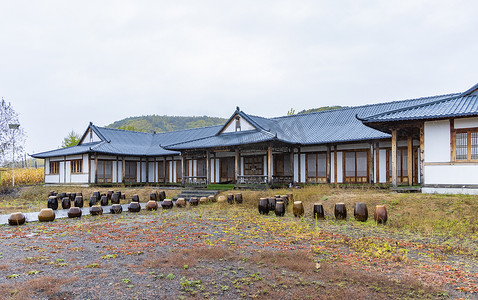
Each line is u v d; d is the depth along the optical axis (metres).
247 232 11.59
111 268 7.46
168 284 6.42
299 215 14.82
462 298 5.73
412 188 17.17
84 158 32.78
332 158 25.28
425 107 16.91
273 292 5.99
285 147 25.78
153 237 10.88
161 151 35.91
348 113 27.95
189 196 24.11
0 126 42.69
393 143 17.41
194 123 143.88
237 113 28.28
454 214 12.86
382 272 7.12
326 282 6.48
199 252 8.71
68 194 25.14
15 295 5.82
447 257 8.41
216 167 31.52
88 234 11.70
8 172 40.88
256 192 21.08
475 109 14.70
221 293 5.98
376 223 12.80
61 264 7.79
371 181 22.58
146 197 26.12
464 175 15.16
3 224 14.32
